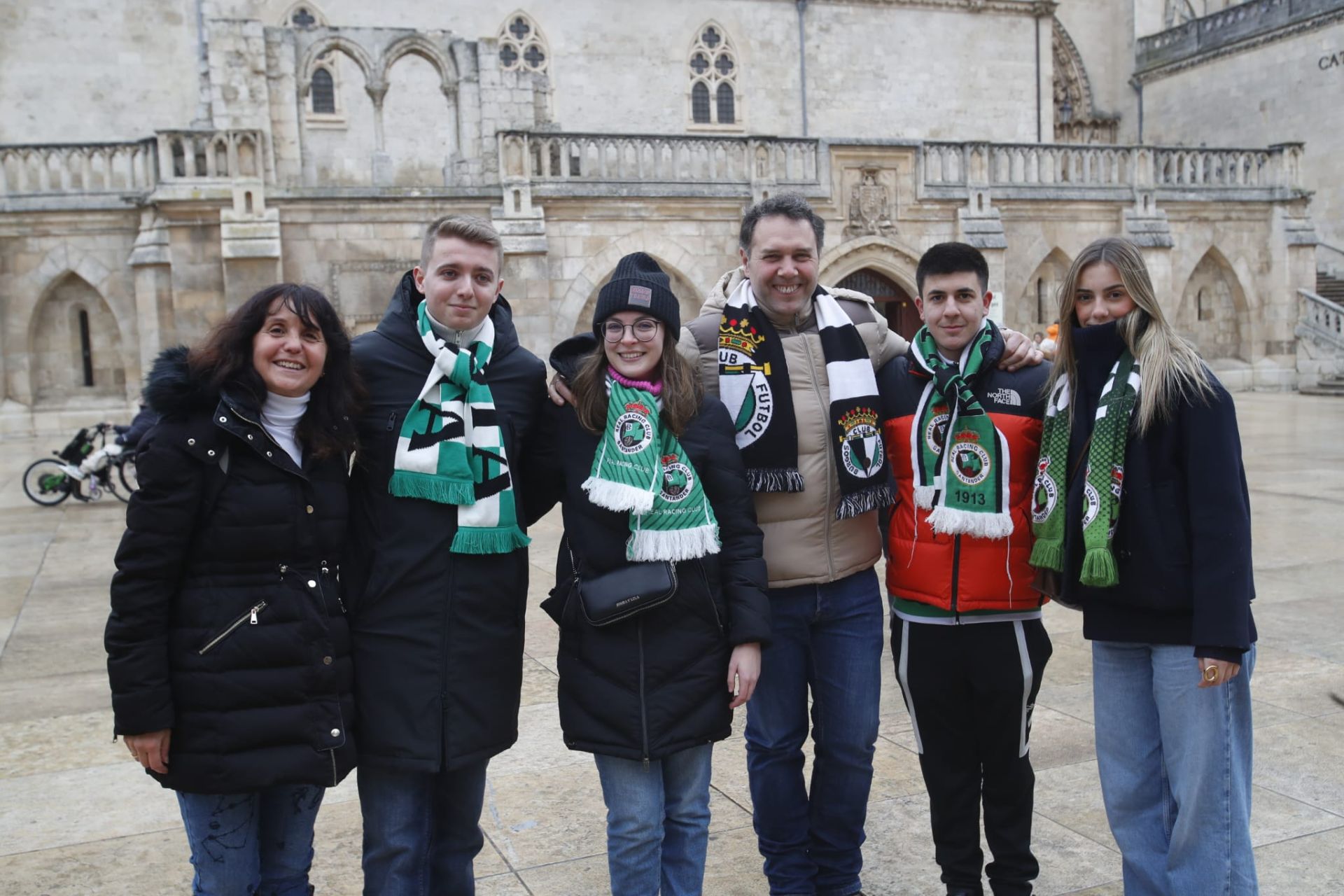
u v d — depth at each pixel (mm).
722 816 5293
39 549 13008
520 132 25375
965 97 37562
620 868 3768
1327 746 5867
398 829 3750
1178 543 3697
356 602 3721
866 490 4262
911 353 4379
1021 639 4191
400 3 32062
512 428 3881
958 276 4133
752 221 4395
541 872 4707
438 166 33000
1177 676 3752
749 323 4406
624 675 3742
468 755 3691
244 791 3371
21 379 25781
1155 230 31000
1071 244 30703
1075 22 44906
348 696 3592
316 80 32031
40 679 7809
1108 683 3982
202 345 3438
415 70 32812
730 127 35281
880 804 5371
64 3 30172
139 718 3281
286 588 3449
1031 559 4035
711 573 3871
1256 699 6664
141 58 30797
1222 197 32438
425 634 3660
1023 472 4184
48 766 6113
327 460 3547
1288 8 37906
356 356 3771
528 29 33344
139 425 14891
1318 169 37406
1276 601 9086
